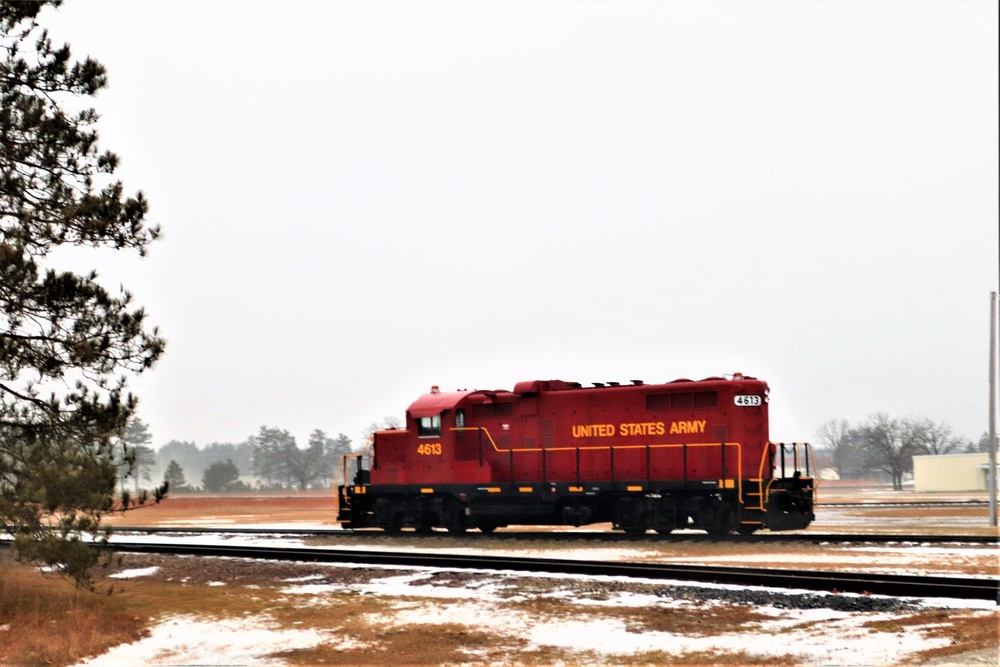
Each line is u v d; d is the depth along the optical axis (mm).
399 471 32844
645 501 29094
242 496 92500
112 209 18656
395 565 22766
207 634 15688
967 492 75250
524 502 30797
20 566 23219
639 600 17141
